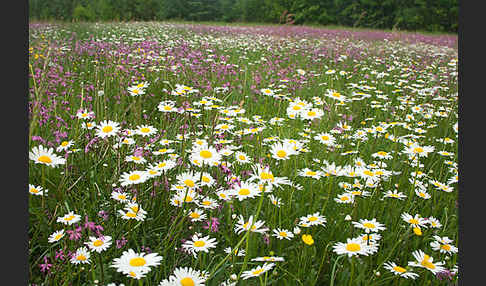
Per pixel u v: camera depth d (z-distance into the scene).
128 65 5.92
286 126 4.29
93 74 5.57
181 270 1.57
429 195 2.92
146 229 2.35
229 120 3.58
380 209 2.81
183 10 39.97
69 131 3.50
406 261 2.23
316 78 7.28
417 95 5.89
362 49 12.02
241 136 3.63
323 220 2.18
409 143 3.53
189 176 2.22
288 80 6.07
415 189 2.93
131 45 8.09
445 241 2.18
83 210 2.35
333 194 2.91
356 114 4.90
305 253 2.04
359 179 3.06
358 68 8.40
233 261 1.96
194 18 40.94
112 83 5.28
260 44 11.77
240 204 2.64
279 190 2.69
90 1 35.62
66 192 2.45
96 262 1.96
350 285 1.86
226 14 41.78
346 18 32.75
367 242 1.99
